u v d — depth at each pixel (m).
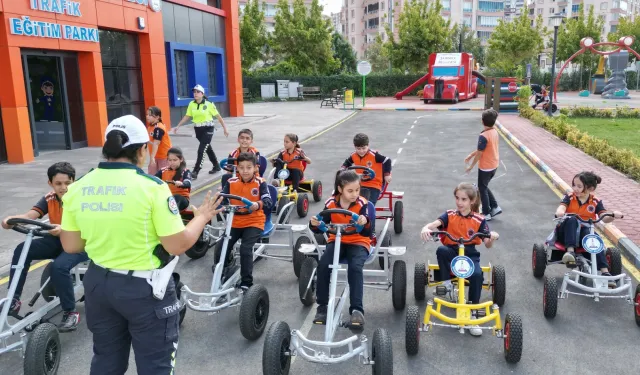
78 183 3.04
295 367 4.43
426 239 4.87
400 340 4.86
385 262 5.45
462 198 5.00
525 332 5.00
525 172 12.67
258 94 43.94
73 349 4.72
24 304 5.62
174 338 3.12
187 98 23.28
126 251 2.91
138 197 2.89
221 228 6.95
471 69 39.06
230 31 26.61
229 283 5.21
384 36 98.06
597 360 4.50
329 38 47.47
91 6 15.81
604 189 10.07
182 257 7.00
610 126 21.97
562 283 5.79
